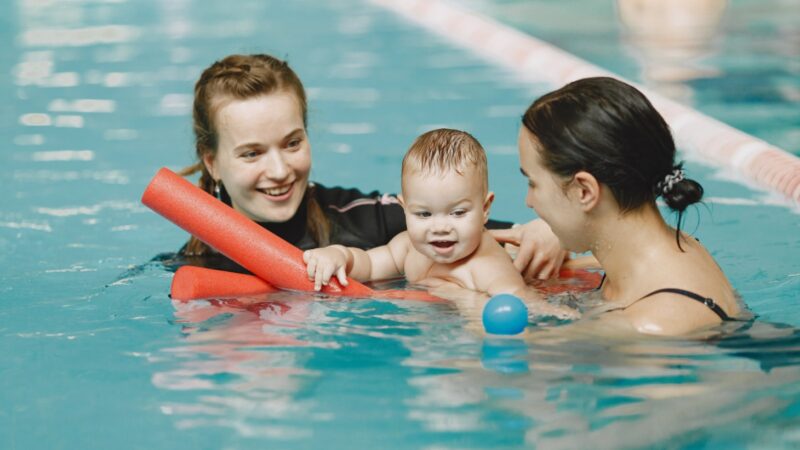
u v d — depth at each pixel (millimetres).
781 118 5793
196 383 2451
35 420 2275
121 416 2285
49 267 3658
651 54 7703
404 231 3604
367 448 2100
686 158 5379
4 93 7137
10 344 2770
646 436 2139
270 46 8625
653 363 2482
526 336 2691
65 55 8453
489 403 2293
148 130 6062
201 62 7953
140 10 10750
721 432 2154
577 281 3389
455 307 3021
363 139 5727
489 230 3617
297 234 3574
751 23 8766
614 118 2598
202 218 3213
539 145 2676
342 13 10336
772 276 3359
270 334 2781
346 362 2555
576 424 2189
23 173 5176
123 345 2736
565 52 7879
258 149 3299
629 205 2664
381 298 3117
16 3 11422
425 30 9383
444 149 3164
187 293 3111
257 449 2105
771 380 2389
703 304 2660
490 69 7688
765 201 4504
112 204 4629
